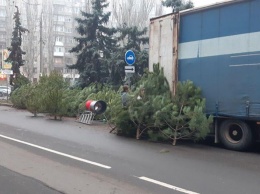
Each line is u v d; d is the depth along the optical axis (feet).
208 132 32.99
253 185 20.85
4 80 168.04
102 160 26.86
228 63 32.14
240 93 31.12
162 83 38.04
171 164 25.86
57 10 251.39
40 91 66.64
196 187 20.33
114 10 132.77
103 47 78.79
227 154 29.99
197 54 35.01
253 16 30.22
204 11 34.35
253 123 31.22
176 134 34.01
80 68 79.10
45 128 44.60
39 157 27.58
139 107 35.96
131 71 49.88
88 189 19.70
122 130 38.42
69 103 58.08
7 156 27.73
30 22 175.63
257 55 29.86
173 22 37.40
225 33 32.40
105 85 71.26
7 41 191.01
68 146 32.42
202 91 34.53
